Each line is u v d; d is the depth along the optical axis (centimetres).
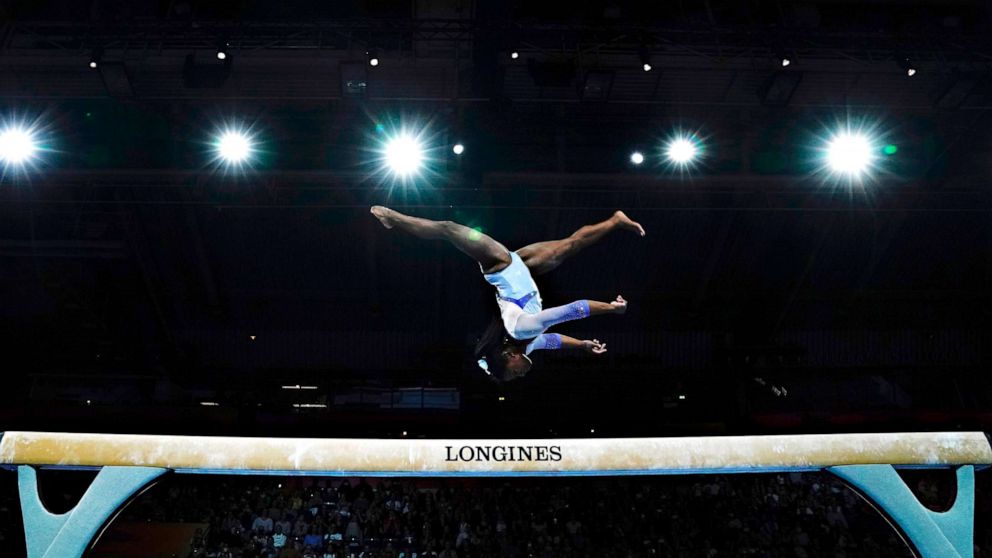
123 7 2012
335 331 2602
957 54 1909
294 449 639
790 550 2028
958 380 2773
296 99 1998
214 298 2445
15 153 1766
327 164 2116
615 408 2781
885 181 2142
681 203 2264
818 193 2206
